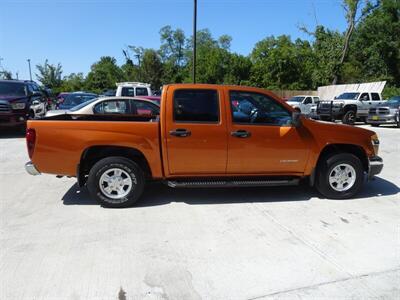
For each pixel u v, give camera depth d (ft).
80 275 11.03
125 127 16.40
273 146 17.38
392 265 11.80
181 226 14.87
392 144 37.96
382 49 138.82
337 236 13.98
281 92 131.23
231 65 177.99
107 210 16.70
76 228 14.58
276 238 13.76
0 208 16.89
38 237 13.70
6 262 11.77
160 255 12.35
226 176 17.65
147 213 16.34
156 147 16.70
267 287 10.50
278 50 163.63
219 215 16.15
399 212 16.70
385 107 57.88
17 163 26.73
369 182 22.00
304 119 17.76
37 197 18.60
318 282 10.78
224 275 11.12
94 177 16.62
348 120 64.85
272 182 17.71
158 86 185.98
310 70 159.43
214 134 16.83
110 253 12.46
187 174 17.28
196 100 16.84
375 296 10.10
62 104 50.70
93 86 213.66
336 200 18.39
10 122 40.40
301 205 17.56
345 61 140.46
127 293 10.14
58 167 16.48
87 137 16.21
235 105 17.13
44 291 10.19
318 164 18.35
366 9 121.90
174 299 9.90
